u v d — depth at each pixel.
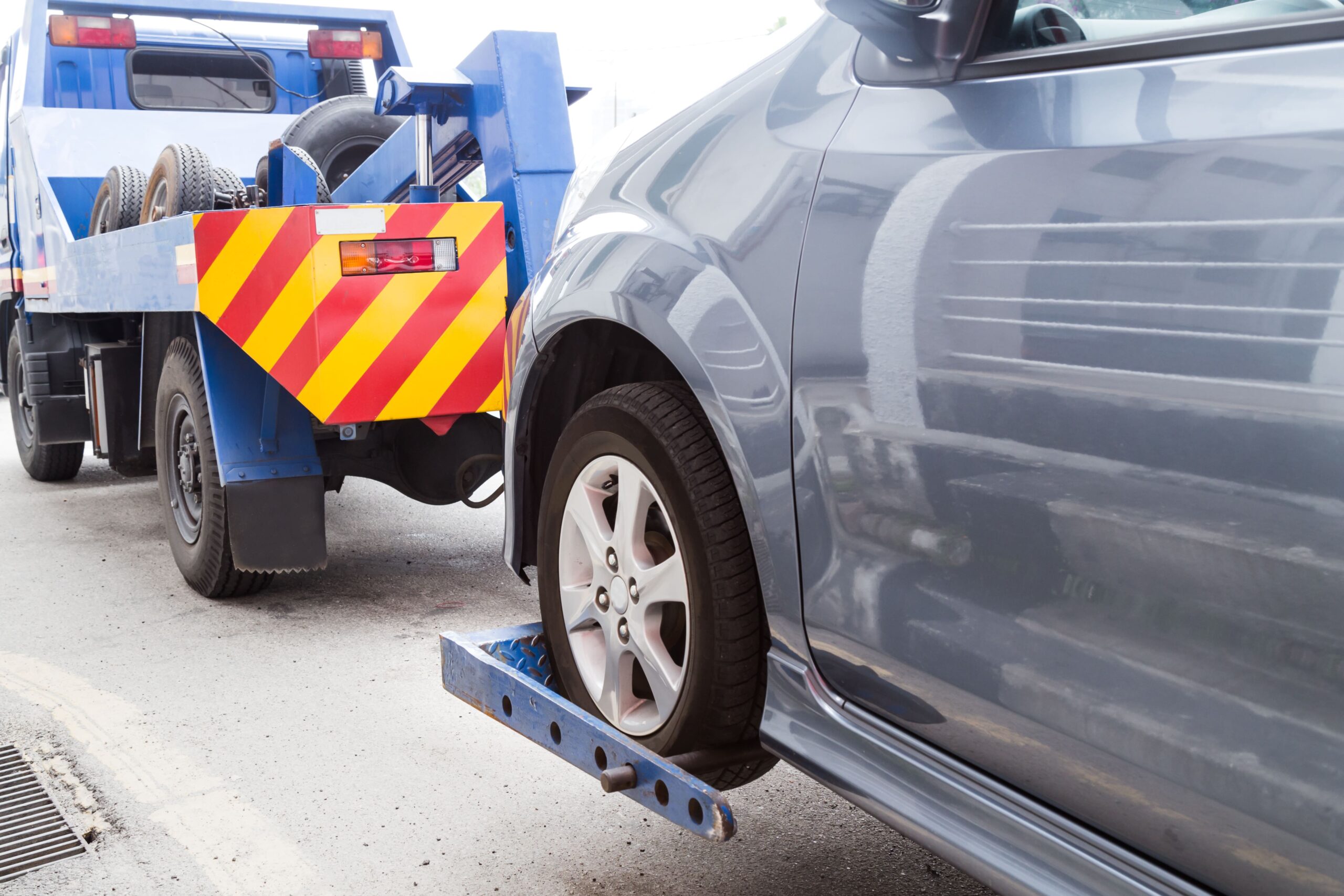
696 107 2.16
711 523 2.02
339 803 2.71
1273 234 1.15
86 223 6.05
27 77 6.09
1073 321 1.33
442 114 4.38
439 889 2.33
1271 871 1.20
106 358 5.57
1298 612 1.13
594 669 2.46
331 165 5.25
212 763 2.93
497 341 3.88
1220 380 1.19
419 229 3.72
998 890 1.48
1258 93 1.21
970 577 1.50
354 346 3.65
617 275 2.15
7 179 6.62
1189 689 1.24
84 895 2.33
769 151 1.88
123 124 6.16
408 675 3.56
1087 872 1.40
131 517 5.95
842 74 1.81
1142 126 1.30
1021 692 1.44
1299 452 1.12
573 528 2.46
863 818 2.62
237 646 3.85
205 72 6.48
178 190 4.53
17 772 2.91
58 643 3.91
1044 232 1.37
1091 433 1.32
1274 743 1.17
